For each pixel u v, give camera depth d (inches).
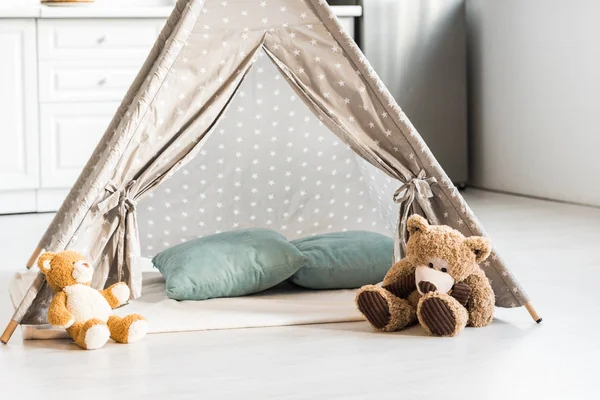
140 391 67.4
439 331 82.3
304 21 92.0
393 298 85.4
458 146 205.9
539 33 183.6
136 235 89.7
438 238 84.9
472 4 209.6
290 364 74.0
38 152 172.4
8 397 66.7
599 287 102.9
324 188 121.7
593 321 87.9
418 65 200.4
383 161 93.0
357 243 104.9
